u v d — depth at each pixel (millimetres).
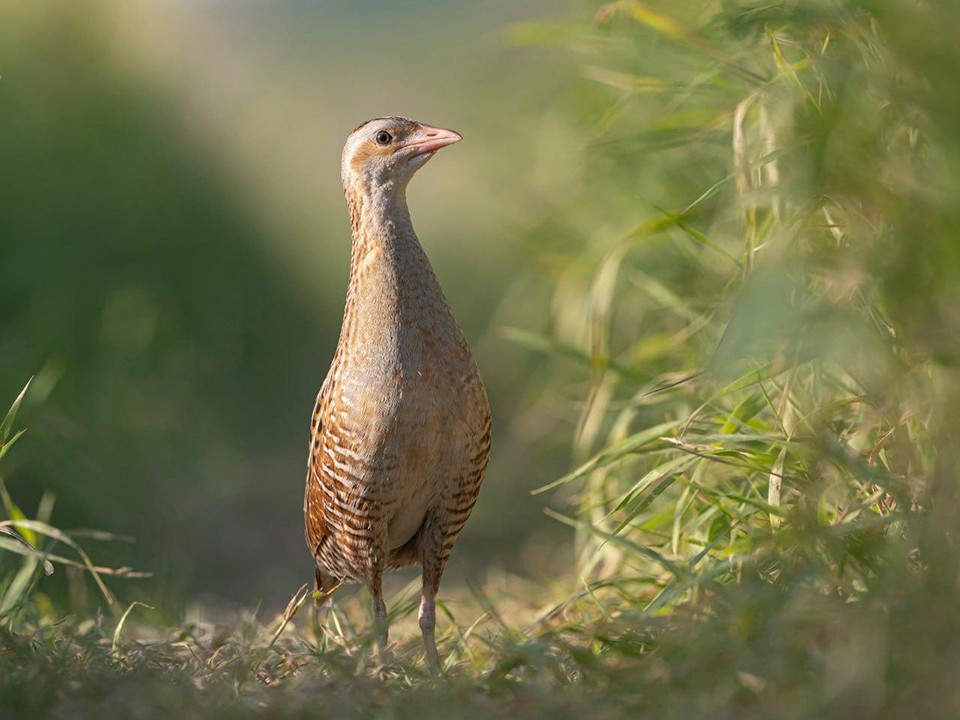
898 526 7121
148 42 20031
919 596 6453
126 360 16172
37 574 9586
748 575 7109
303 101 23688
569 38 11188
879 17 7008
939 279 6750
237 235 19484
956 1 6906
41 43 18812
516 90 16250
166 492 14531
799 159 7727
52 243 16828
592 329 10055
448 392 8305
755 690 6297
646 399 9914
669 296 10469
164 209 18734
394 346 8219
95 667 7594
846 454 7367
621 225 12305
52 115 18328
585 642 8070
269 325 19234
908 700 5984
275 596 13391
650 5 10555
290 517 15148
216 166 19875
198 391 17188
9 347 13969
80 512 13141
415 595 10453
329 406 8492
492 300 20312
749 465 7996
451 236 22375
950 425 6770
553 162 14070
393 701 6777
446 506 8648
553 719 6363
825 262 7363
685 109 10867
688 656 6539
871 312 7145
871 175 7047
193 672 7570
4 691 6957
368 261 8438
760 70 9578
